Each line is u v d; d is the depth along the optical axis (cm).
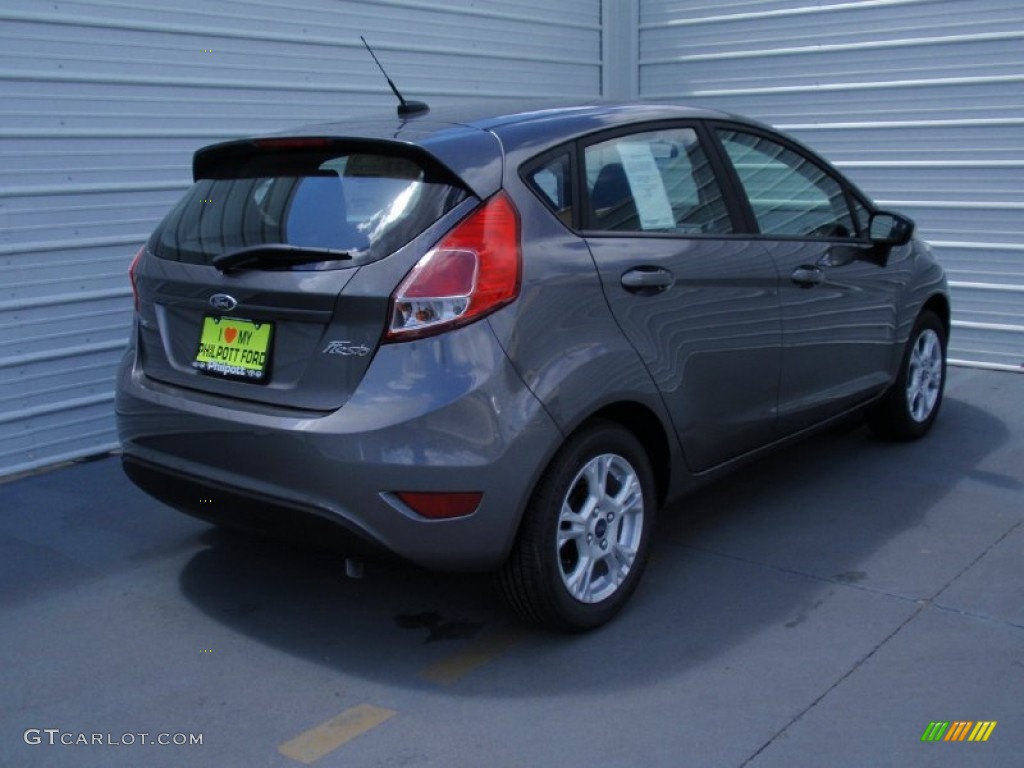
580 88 857
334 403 319
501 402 318
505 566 342
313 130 369
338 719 316
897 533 441
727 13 816
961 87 710
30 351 530
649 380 366
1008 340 713
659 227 384
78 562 428
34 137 520
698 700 320
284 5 627
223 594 400
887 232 506
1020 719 306
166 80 572
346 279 317
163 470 360
